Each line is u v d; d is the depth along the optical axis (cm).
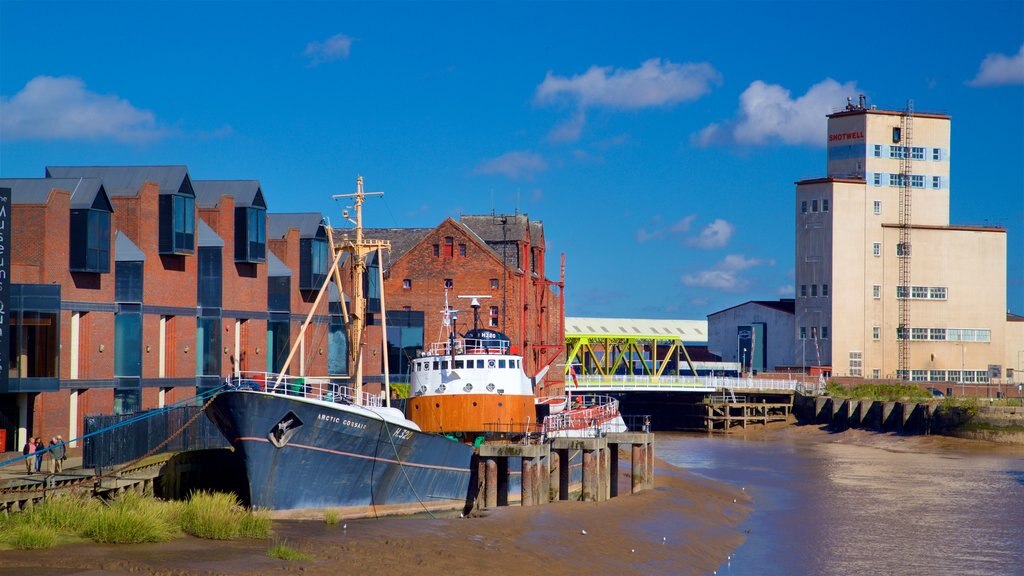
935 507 6612
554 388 11862
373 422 4991
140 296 6225
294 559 3884
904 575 4747
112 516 3981
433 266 10188
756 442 11581
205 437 5731
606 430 6706
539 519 5153
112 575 3450
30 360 5562
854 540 5500
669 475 7444
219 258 6844
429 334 10138
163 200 6444
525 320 10481
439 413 6059
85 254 5862
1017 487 7569
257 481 4772
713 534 5447
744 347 16188
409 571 3928
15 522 3984
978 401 11656
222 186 7262
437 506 5475
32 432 5666
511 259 10675
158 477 5038
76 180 5981
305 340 7981
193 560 3725
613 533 5059
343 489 5022
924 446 10825
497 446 5616
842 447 10931
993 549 5309
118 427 5041
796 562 4962
